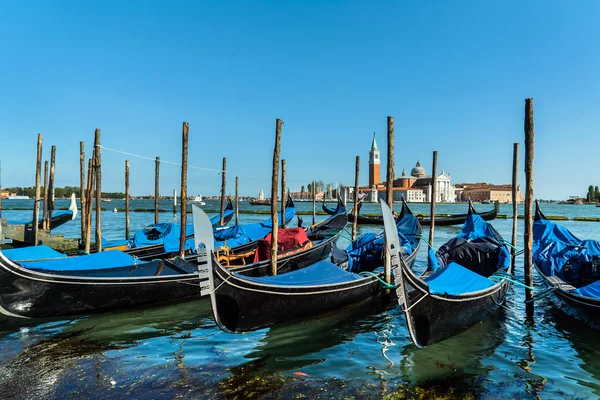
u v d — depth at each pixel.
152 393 5.71
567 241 12.51
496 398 5.70
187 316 9.36
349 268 11.85
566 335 8.07
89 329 8.41
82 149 17.83
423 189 137.75
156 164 21.97
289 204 25.12
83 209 17.70
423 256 17.25
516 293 11.34
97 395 5.64
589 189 138.25
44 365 6.57
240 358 7.01
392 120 12.41
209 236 7.04
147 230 18.27
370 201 127.56
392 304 10.40
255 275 11.23
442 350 7.36
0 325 8.52
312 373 6.45
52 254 11.30
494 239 13.38
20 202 98.12
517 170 15.45
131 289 9.59
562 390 5.94
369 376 6.35
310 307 8.62
